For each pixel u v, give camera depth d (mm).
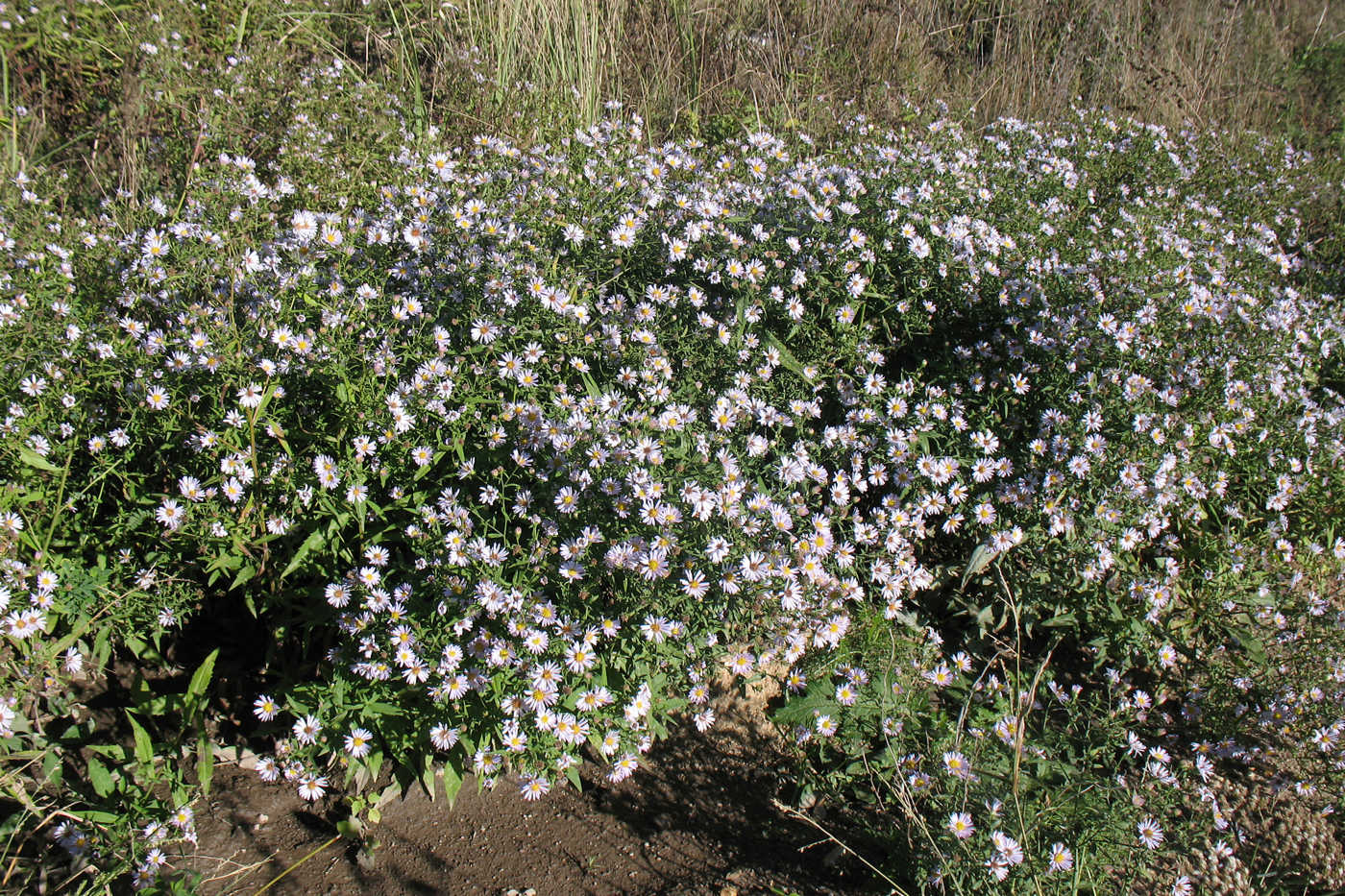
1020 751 2928
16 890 2404
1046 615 3670
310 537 2824
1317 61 9102
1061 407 3629
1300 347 4785
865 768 3014
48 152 4652
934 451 3605
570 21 5898
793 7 6867
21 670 2699
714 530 2791
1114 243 4668
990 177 4973
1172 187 6078
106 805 2699
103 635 2908
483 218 3684
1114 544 3488
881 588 3322
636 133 4988
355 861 2701
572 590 2686
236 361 2928
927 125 5820
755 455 3174
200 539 2846
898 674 3201
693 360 3490
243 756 2992
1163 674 3604
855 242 3666
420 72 5746
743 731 3238
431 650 2633
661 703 2939
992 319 3924
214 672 3137
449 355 3260
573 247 3645
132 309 3338
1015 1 7500
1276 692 3455
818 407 3459
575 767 2908
